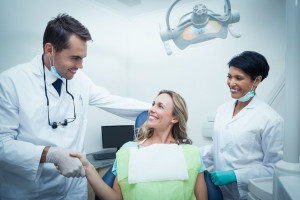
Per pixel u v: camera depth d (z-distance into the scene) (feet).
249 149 3.96
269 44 6.70
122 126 8.05
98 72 8.16
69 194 4.07
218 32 4.37
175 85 8.44
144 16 9.12
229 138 4.17
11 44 5.61
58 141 3.75
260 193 2.31
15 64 5.70
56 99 3.80
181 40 4.57
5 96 3.32
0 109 3.30
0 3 5.38
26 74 3.62
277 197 1.70
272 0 6.66
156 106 3.74
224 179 3.56
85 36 3.40
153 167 3.14
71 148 4.02
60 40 3.24
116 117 8.94
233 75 3.93
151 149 3.34
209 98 7.73
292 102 1.65
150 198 2.97
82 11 7.50
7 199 3.49
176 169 3.13
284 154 1.73
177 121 3.79
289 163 1.67
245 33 7.07
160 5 8.27
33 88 3.60
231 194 4.14
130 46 9.52
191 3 7.93
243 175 3.59
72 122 4.05
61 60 3.38
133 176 3.06
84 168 3.14
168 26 4.41
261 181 2.54
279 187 1.66
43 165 3.51
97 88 4.91
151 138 3.86
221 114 4.69
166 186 3.05
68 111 4.01
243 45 7.11
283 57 6.49
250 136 3.92
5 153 3.03
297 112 1.64
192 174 3.23
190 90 8.11
